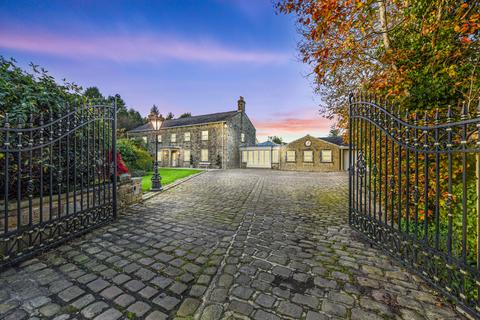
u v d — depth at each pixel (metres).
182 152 23.94
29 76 3.24
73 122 3.13
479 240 1.50
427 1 2.79
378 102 2.79
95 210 3.53
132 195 5.23
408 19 3.13
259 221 3.95
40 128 2.57
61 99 3.55
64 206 3.45
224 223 3.87
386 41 3.74
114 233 3.33
